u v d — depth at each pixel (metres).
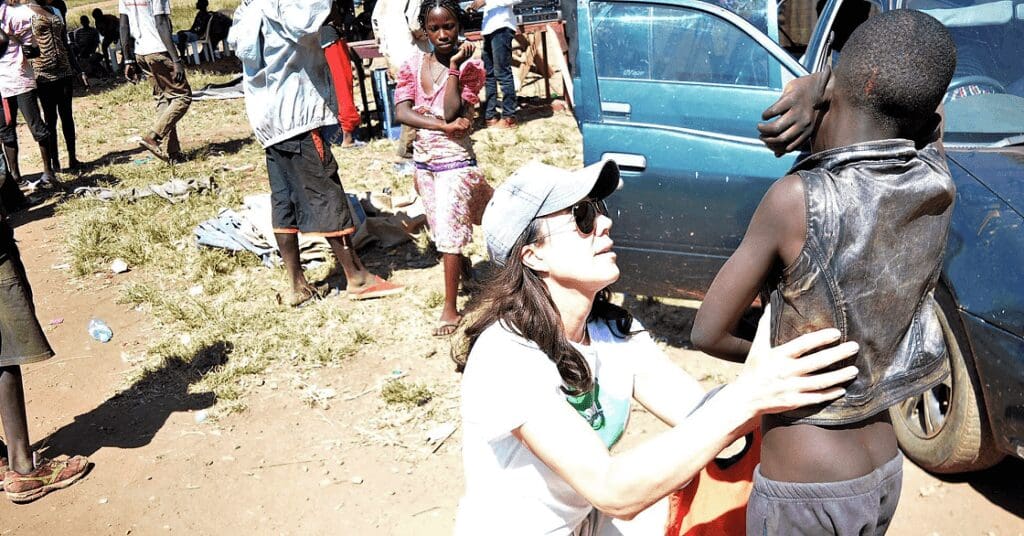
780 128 1.87
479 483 1.94
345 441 4.12
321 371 4.75
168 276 6.18
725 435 1.64
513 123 9.43
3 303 3.64
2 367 3.78
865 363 1.75
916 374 1.80
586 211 1.85
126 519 3.68
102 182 8.72
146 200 7.74
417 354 4.84
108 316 5.65
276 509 3.68
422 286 5.71
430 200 4.80
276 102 5.02
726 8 4.09
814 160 1.77
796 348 1.64
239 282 5.94
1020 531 3.19
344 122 9.19
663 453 1.65
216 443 4.18
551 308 1.85
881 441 1.87
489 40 9.22
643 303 5.13
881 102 1.69
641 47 4.11
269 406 4.46
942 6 3.91
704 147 3.88
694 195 3.92
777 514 1.86
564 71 9.88
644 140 4.01
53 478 3.89
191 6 26.20
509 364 1.81
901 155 1.70
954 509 3.33
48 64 8.90
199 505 3.74
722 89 3.91
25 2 8.69
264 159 9.27
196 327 5.32
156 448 4.17
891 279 1.72
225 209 7.08
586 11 4.19
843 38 3.91
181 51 16.95
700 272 4.07
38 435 4.36
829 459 1.79
